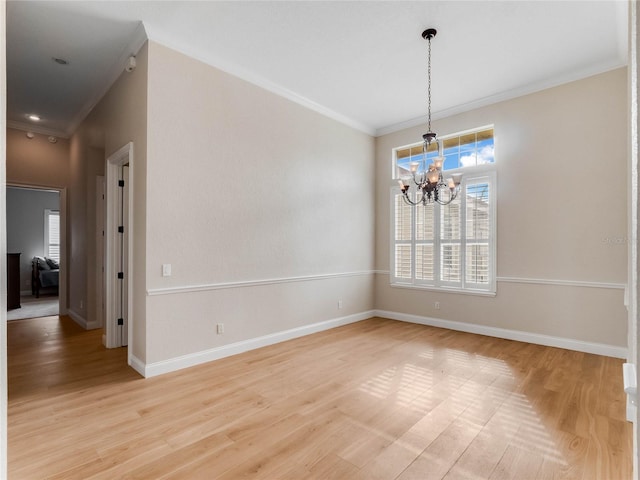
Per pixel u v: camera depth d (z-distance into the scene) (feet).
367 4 9.24
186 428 7.50
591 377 10.22
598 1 9.08
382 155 18.98
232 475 6.05
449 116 16.34
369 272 18.72
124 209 13.30
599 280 12.33
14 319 17.97
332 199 16.46
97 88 13.61
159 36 10.35
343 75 13.01
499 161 14.70
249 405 8.54
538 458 6.48
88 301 15.80
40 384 9.69
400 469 6.21
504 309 14.51
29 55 11.41
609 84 12.21
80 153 16.56
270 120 13.58
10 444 6.87
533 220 13.78
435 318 16.67
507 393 9.20
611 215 12.12
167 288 10.59
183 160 10.97
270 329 13.53
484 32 10.44
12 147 16.70
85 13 9.47
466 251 15.67
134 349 10.98
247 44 11.02
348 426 7.61
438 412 8.21
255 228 13.01
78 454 6.58
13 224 27.14
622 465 6.25
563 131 13.12
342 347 13.19
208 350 11.56
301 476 6.02
